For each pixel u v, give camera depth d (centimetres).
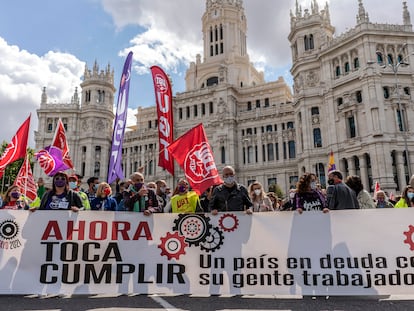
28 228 1047
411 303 929
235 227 1061
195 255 1048
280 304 945
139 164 8525
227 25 9375
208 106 8006
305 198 1161
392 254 999
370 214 1030
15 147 1519
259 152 7231
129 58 1450
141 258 1048
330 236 1030
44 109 8588
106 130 8631
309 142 5938
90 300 994
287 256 1030
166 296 1048
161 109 1620
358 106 5381
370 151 5088
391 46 5459
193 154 1244
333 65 5912
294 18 6606
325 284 1001
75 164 8312
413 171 5019
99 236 1056
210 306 928
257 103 8000
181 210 1330
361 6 5562
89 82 8719
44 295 1052
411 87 5309
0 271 1009
